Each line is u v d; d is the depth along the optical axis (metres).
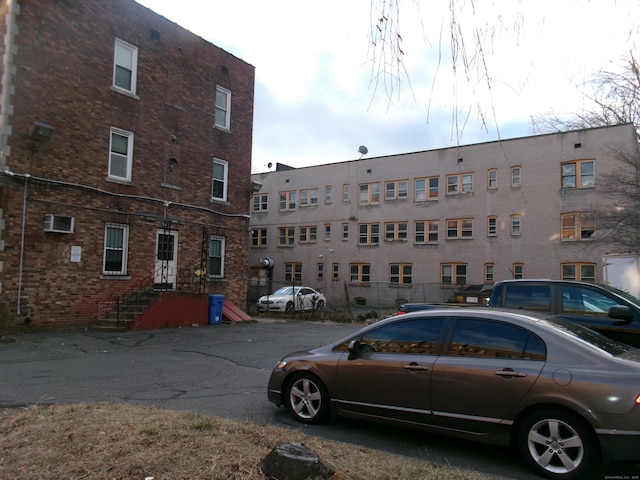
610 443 4.01
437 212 33.69
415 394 5.08
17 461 3.91
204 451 4.15
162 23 17.27
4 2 13.30
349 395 5.55
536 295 8.09
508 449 5.02
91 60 14.93
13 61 13.05
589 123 28.19
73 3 14.52
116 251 15.51
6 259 12.69
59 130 13.97
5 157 12.78
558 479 4.21
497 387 4.60
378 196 36.41
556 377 4.35
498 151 31.72
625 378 4.11
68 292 14.00
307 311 25.00
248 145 20.78
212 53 19.25
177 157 17.55
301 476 3.70
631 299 7.54
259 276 40.94
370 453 4.60
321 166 39.28
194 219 18.09
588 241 28.28
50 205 13.66
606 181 24.02
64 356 10.13
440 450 5.01
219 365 9.67
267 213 41.78
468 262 32.12
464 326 5.14
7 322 12.65
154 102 16.81
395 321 5.60
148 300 15.45
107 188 15.16
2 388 7.27
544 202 29.75
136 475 3.67
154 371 8.91
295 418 5.94
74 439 4.38
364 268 36.47
